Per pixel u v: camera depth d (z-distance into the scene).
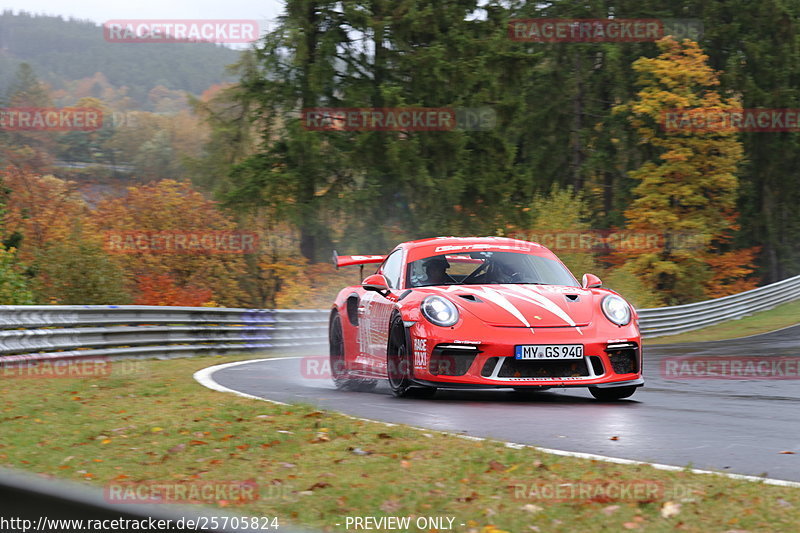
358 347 27.14
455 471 12.93
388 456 14.23
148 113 167.12
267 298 124.00
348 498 11.27
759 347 63.62
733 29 151.75
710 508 10.56
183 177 133.25
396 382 23.81
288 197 115.44
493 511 10.48
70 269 74.25
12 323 35.38
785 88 149.38
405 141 112.62
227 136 125.12
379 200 118.19
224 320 51.44
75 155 151.88
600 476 12.45
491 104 121.19
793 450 15.00
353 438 15.92
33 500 5.56
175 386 25.94
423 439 15.77
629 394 23.86
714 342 72.81
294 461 14.00
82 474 13.07
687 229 135.38
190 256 118.06
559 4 154.38
